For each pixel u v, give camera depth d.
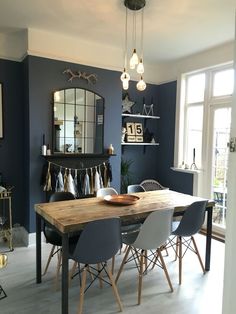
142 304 2.27
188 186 4.42
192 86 4.48
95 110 3.87
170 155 4.80
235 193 1.29
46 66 3.45
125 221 2.39
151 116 4.78
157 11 2.76
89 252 2.03
